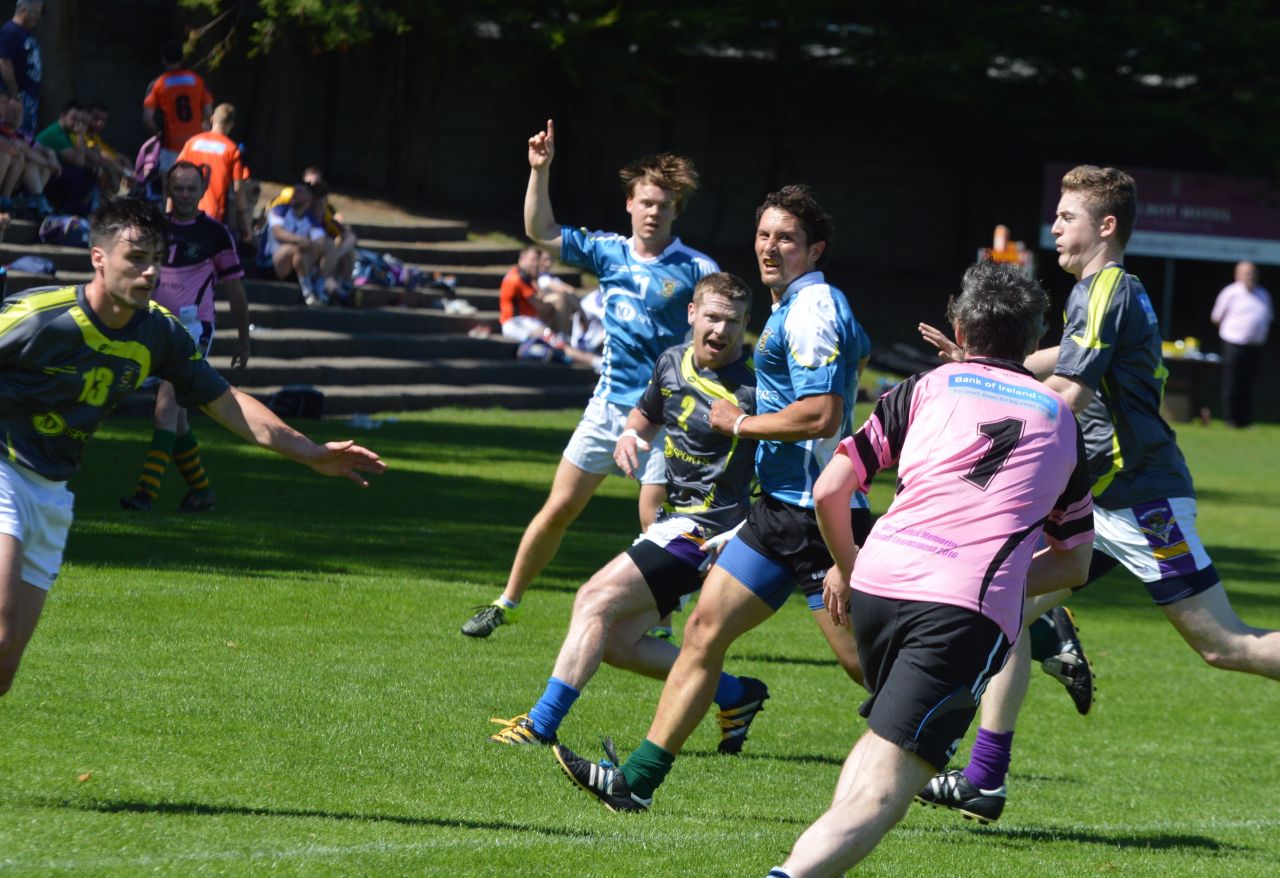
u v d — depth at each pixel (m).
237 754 16.84
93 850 12.99
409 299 68.75
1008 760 16.86
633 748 19.03
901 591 12.48
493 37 86.69
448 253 77.19
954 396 13.01
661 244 23.66
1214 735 23.30
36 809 14.15
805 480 16.42
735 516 18.55
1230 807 18.83
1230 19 92.88
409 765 17.08
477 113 94.00
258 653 22.05
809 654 26.59
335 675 21.14
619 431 23.48
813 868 11.80
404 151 89.31
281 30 78.31
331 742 17.73
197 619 23.84
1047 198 93.44
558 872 13.37
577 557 33.62
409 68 89.06
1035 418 12.91
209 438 47.94
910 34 91.25
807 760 19.66
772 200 17.11
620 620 18.84
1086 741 22.47
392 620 25.20
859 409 73.38
